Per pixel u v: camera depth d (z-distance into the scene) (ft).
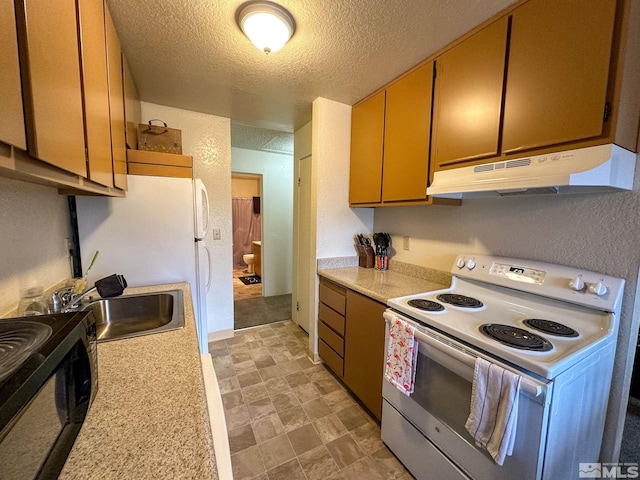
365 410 6.08
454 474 3.76
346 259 8.18
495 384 3.07
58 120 2.06
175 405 2.24
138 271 5.91
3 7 1.43
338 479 4.47
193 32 4.66
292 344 9.13
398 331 4.43
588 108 3.24
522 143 3.91
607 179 3.17
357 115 7.54
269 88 6.86
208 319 9.28
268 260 14.42
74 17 2.43
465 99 4.69
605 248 3.86
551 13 3.53
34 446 1.47
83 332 2.17
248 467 4.65
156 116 7.99
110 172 3.76
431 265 6.66
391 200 6.43
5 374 1.48
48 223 4.29
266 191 14.19
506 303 4.72
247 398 6.41
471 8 4.07
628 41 3.01
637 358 5.97
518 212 4.89
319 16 4.28
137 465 1.69
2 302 3.08
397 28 4.55
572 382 3.04
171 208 6.11
